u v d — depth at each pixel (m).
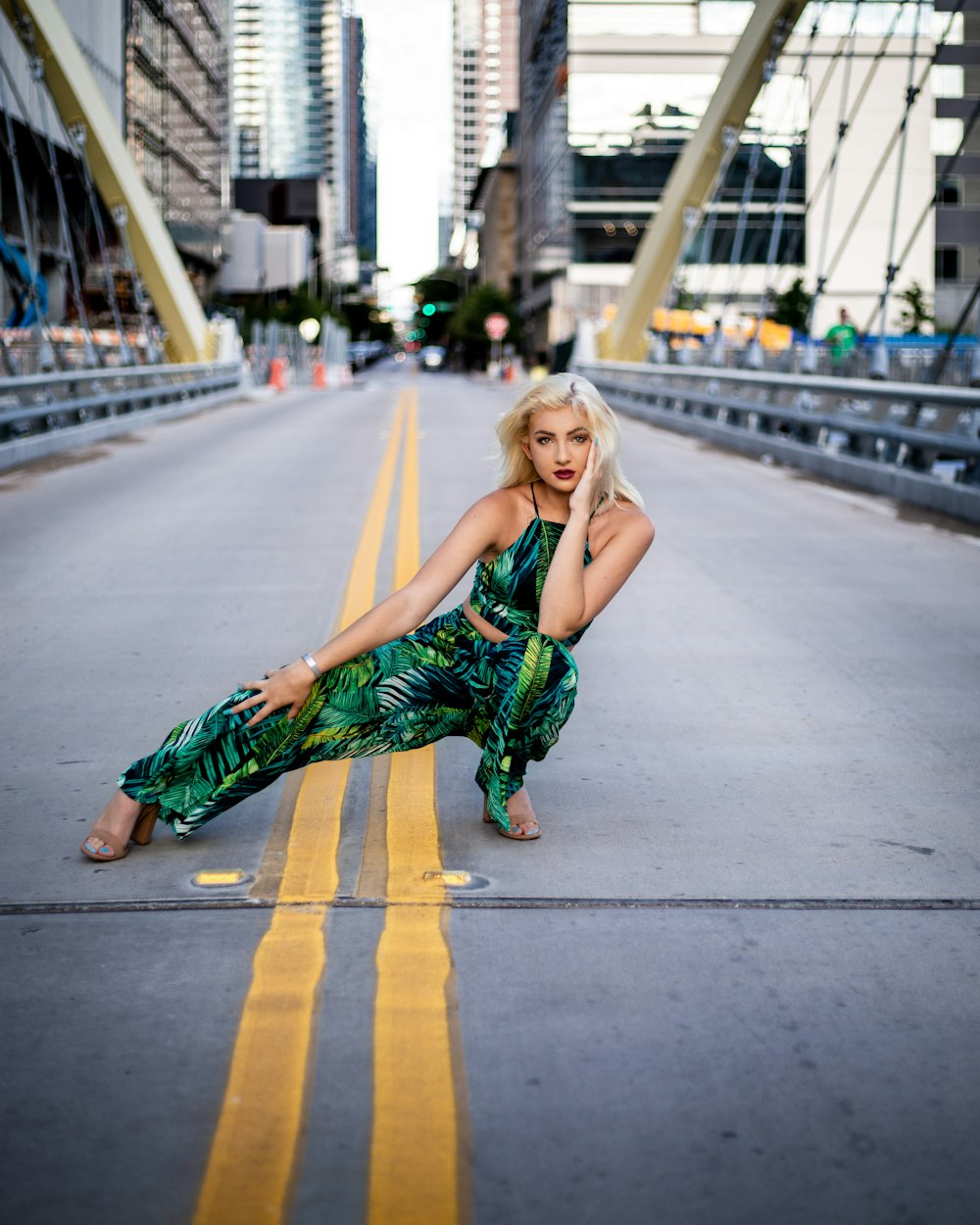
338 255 152.38
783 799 4.04
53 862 3.44
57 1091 2.31
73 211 49.16
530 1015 2.59
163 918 3.06
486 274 132.25
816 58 56.59
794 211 56.56
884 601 7.23
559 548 3.12
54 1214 1.97
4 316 35.34
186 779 3.39
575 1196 2.02
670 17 60.88
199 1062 2.41
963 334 32.56
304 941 2.92
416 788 4.07
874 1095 2.33
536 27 78.69
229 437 18.86
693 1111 2.26
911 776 4.29
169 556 8.50
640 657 5.96
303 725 3.29
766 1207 2.00
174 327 29.34
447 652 3.35
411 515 10.19
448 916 3.07
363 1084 2.32
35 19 23.12
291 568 7.97
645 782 4.20
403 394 37.94
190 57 68.44
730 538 9.45
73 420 18.23
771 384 16.12
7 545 9.00
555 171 67.75
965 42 50.12
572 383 3.13
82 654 5.87
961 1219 1.98
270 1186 2.03
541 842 3.61
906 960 2.89
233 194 134.25
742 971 2.81
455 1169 2.08
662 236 26.84
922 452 11.84
